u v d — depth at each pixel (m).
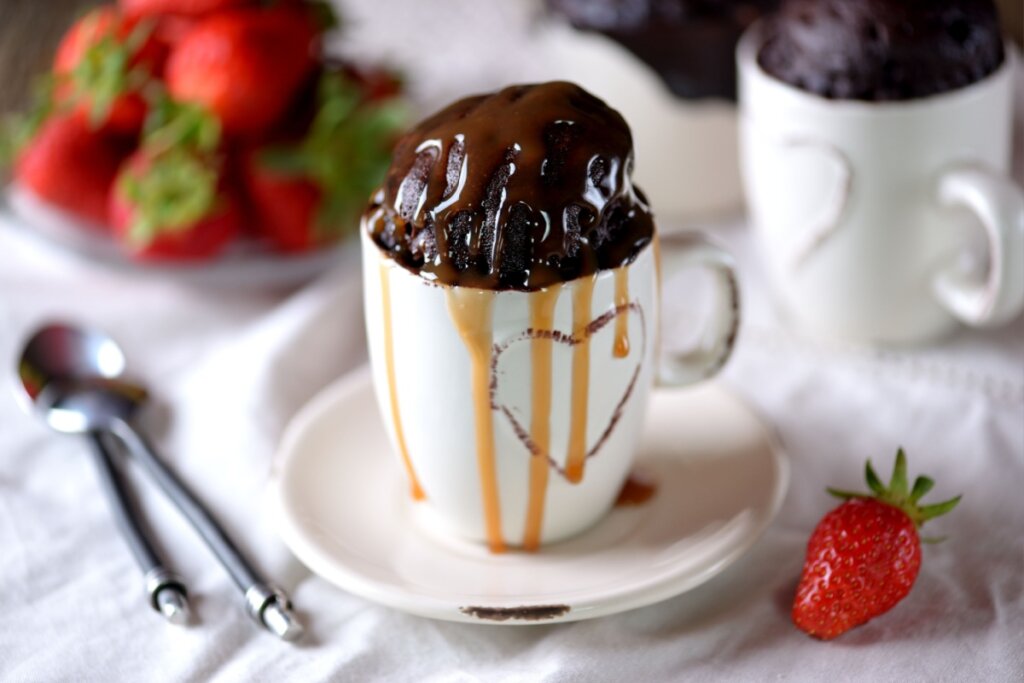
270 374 0.60
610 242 0.50
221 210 0.67
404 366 0.51
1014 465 0.55
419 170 0.50
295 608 0.52
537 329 0.50
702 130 0.67
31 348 0.62
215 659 0.51
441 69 0.80
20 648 0.52
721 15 0.66
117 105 0.68
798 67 0.59
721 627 0.51
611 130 0.50
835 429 0.58
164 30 0.70
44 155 0.68
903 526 0.50
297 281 0.68
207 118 0.67
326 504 0.54
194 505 0.55
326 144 0.67
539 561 0.52
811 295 0.61
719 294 0.55
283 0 0.69
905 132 0.58
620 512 0.54
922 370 0.60
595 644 0.50
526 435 0.51
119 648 0.51
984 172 0.57
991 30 0.59
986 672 0.49
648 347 0.52
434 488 0.53
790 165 0.60
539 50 0.75
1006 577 0.52
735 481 0.54
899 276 0.60
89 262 0.68
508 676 0.50
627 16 0.66
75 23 0.74
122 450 0.59
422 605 0.50
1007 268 0.57
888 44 0.58
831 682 0.49
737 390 0.60
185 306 0.67
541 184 0.49
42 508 0.57
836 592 0.49
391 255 0.50
